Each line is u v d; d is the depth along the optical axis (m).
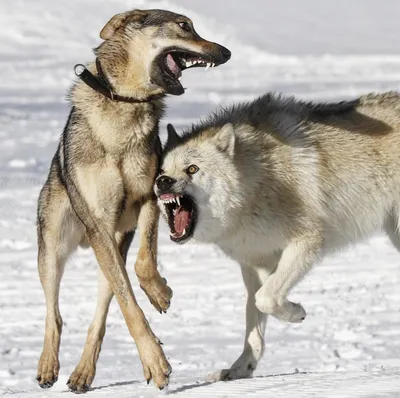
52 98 91.56
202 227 22.61
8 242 41.50
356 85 105.19
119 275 21.48
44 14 168.62
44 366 22.67
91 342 22.27
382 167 24.22
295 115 24.23
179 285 35.00
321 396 16.61
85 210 22.00
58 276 23.70
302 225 23.08
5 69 121.44
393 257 38.56
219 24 174.12
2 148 61.88
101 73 21.61
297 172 23.19
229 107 24.88
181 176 21.89
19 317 31.02
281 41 169.88
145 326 20.61
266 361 25.28
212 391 19.11
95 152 21.67
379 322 29.45
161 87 21.53
